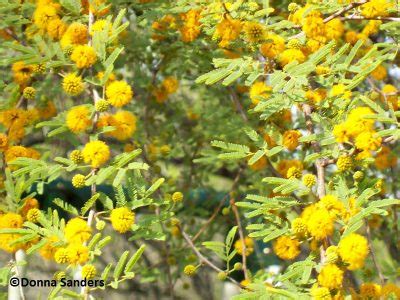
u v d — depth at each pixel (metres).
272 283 5.61
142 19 5.48
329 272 3.93
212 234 7.80
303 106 4.70
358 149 4.29
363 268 5.64
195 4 5.13
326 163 4.50
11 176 4.63
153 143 7.39
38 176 4.78
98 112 4.57
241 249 6.11
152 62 6.96
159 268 7.84
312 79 4.73
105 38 4.62
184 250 7.11
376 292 4.27
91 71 4.73
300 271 4.12
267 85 5.12
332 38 4.82
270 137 4.88
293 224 4.17
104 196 4.41
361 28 6.43
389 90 5.45
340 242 3.96
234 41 4.84
